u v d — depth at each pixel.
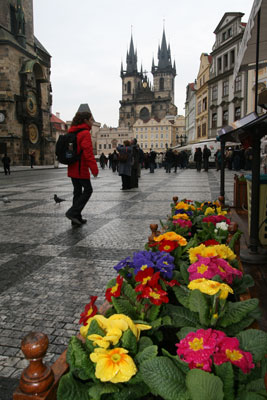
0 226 6.29
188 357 1.16
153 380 1.16
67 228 6.05
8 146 37.44
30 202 9.48
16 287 3.39
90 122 6.24
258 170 3.63
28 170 32.31
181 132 140.75
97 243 4.98
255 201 3.68
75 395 1.18
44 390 1.17
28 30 42.41
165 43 154.50
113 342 1.25
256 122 3.28
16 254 4.50
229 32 39.94
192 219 3.93
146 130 138.38
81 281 3.52
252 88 35.75
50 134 47.34
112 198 10.02
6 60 36.75
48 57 48.69
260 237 4.11
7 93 37.00
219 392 1.04
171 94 158.88
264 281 3.07
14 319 2.74
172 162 25.03
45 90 46.16
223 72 41.00
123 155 11.95
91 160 6.04
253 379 1.23
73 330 2.57
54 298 3.12
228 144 32.72
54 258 4.30
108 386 1.17
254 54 7.65
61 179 19.38
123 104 156.00
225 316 1.58
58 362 1.38
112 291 1.70
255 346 1.31
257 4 3.97
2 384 1.99
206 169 25.72
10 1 38.66
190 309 1.65
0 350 2.32
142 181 16.48
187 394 1.12
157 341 1.63
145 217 6.93
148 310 1.66
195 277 1.73
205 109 48.22
